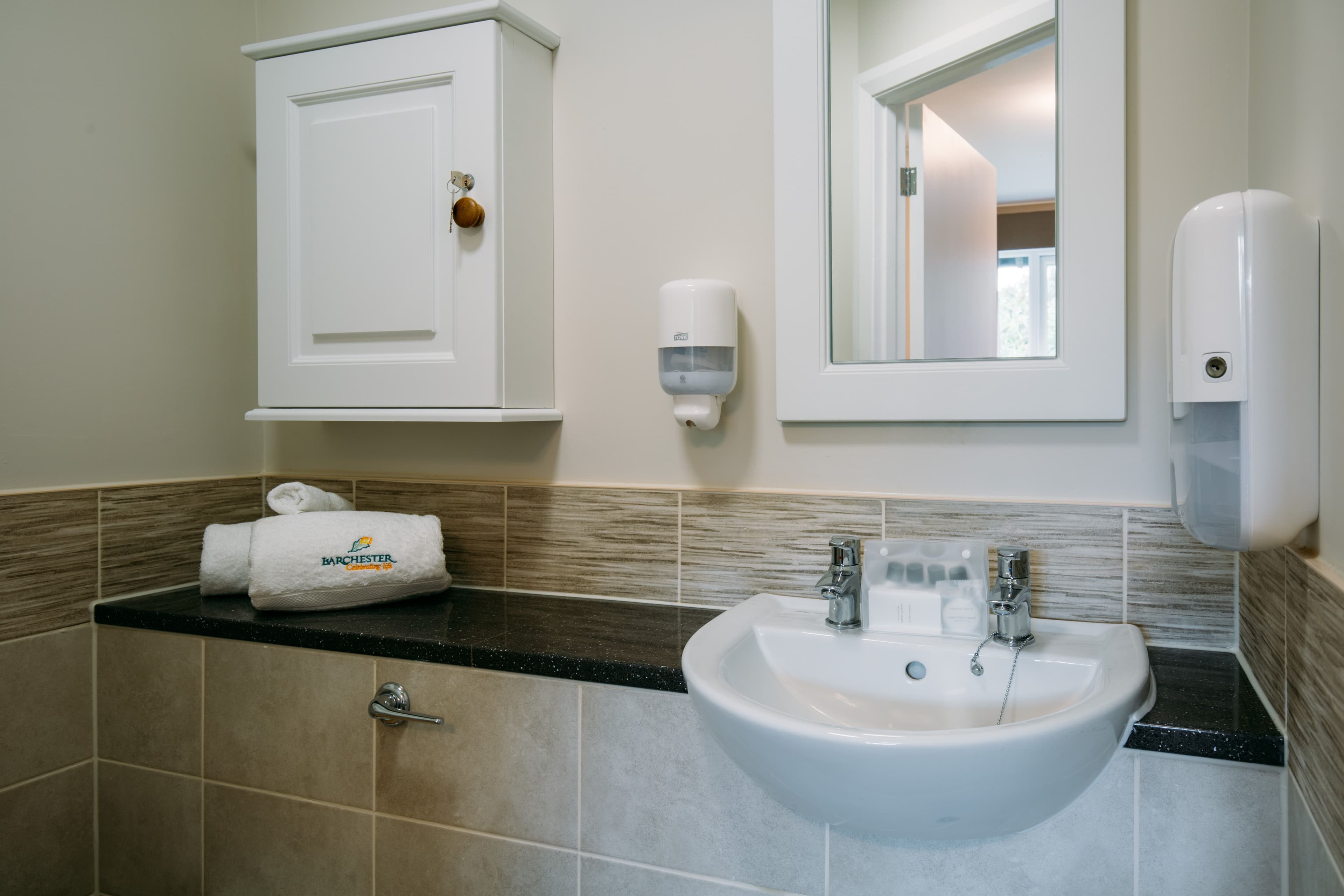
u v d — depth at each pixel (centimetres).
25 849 128
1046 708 95
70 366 132
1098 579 111
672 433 134
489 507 144
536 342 136
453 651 112
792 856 98
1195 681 96
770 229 127
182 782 131
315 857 122
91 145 135
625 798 105
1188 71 106
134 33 141
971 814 76
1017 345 112
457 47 128
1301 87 80
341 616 128
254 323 164
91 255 135
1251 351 77
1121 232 106
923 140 116
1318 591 69
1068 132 108
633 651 108
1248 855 82
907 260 117
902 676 102
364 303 135
